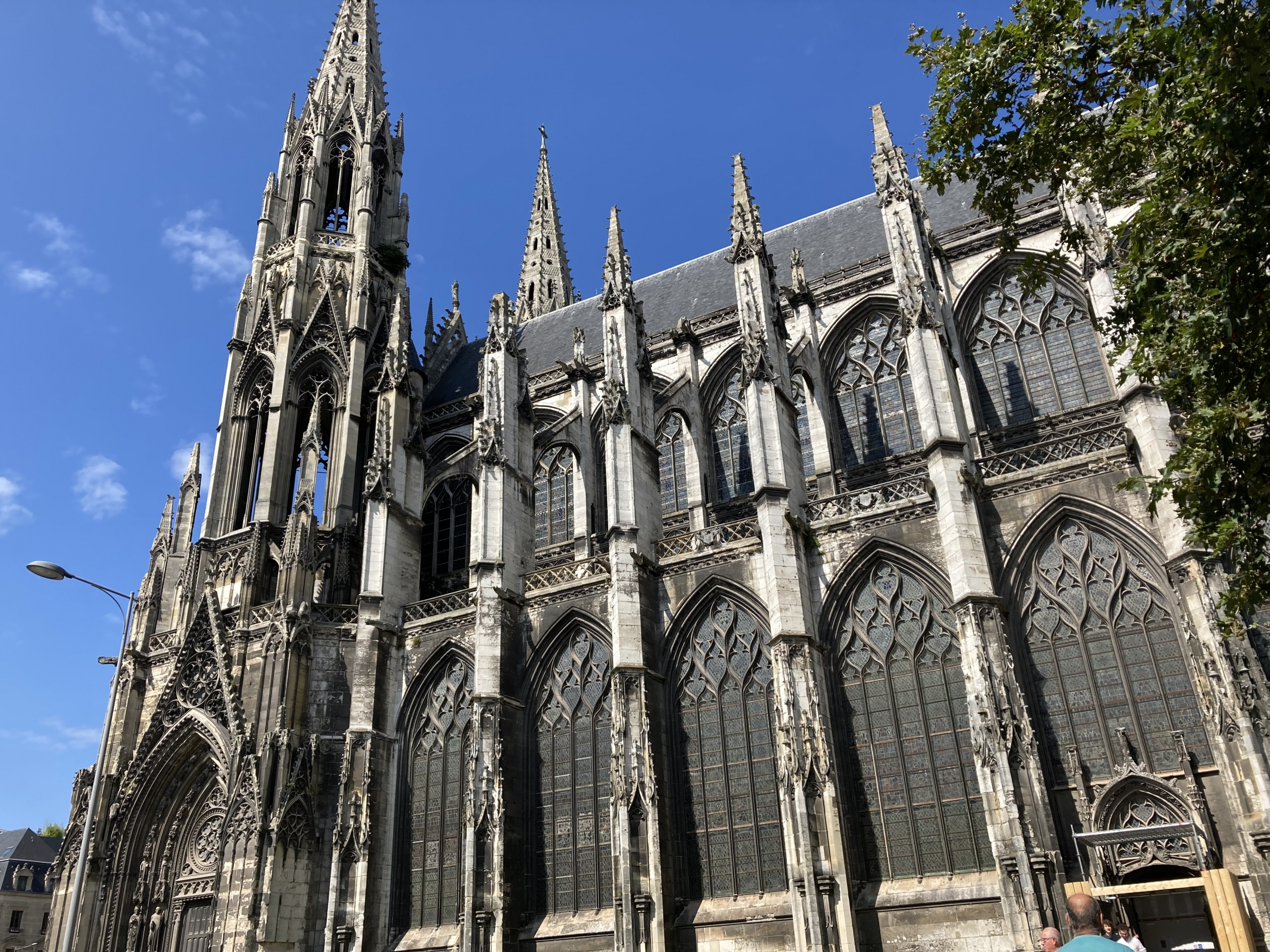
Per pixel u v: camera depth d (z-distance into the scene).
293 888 42.00
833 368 49.66
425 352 69.25
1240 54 17.03
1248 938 25.56
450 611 47.16
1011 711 31.50
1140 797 30.91
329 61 72.50
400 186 69.44
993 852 31.78
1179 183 19.81
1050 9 21.86
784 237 61.84
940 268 47.25
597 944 37.12
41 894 103.81
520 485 48.12
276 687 45.75
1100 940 9.35
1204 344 20.16
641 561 41.12
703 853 36.97
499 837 39.06
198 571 52.88
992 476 36.69
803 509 40.25
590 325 65.31
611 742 40.22
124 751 49.62
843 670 36.84
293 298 59.62
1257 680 28.41
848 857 33.62
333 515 53.34
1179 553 31.19
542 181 100.94
